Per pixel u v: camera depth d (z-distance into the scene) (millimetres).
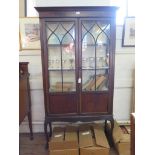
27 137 3119
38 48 3078
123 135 2574
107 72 2650
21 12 3061
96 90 2625
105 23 2537
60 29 2555
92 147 2383
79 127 2908
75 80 2617
